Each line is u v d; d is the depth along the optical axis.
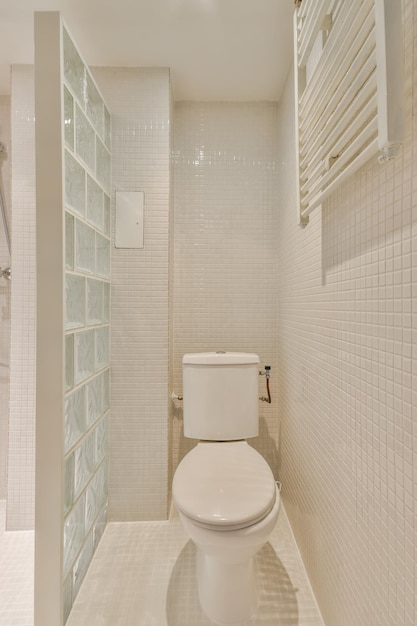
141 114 1.55
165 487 1.56
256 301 1.82
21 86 1.50
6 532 1.49
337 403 0.94
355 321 0.82
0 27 1.32
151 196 1.56
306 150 1.06
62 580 0.98
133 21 1.30
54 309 0.98
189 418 1.49
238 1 1.21
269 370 1.74
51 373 0.98
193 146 1.81
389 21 0.54
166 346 1.57
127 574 1.23
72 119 1.09
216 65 1.55
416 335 0.57
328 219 1.01
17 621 1.07
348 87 0.75
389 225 0.66
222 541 0.91
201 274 1.81
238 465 1.19
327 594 1.00
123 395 1.56
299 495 1.34
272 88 1.71
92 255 1.31
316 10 0.85
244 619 1.04
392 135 0.55
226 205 1.82
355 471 0.82
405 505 0.60
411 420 0.59
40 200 0.97
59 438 0.98
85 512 1.24
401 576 0.61
